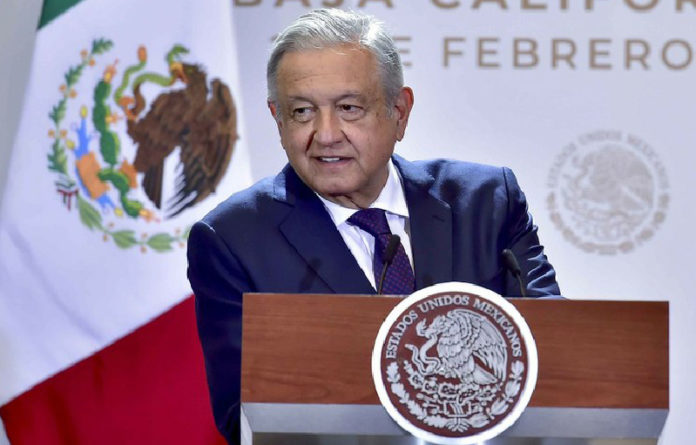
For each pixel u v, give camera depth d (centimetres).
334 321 528
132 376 1033
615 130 1062
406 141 1062
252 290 677
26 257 1020
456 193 714
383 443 528
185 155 1032
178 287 1030
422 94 1063
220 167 1031
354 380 525
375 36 646
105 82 1031
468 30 1065
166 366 1035
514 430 526
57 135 1024
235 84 1039
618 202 1060
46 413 1027
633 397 529
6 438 1035
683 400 1045
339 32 639
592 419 527
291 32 641
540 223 1060
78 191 1025
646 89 1062
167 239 1029
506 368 524
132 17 1038
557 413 527
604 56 1063
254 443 530
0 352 1019
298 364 527
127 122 1031
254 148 1054
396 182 706
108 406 1031
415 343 525
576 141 1062
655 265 1055
